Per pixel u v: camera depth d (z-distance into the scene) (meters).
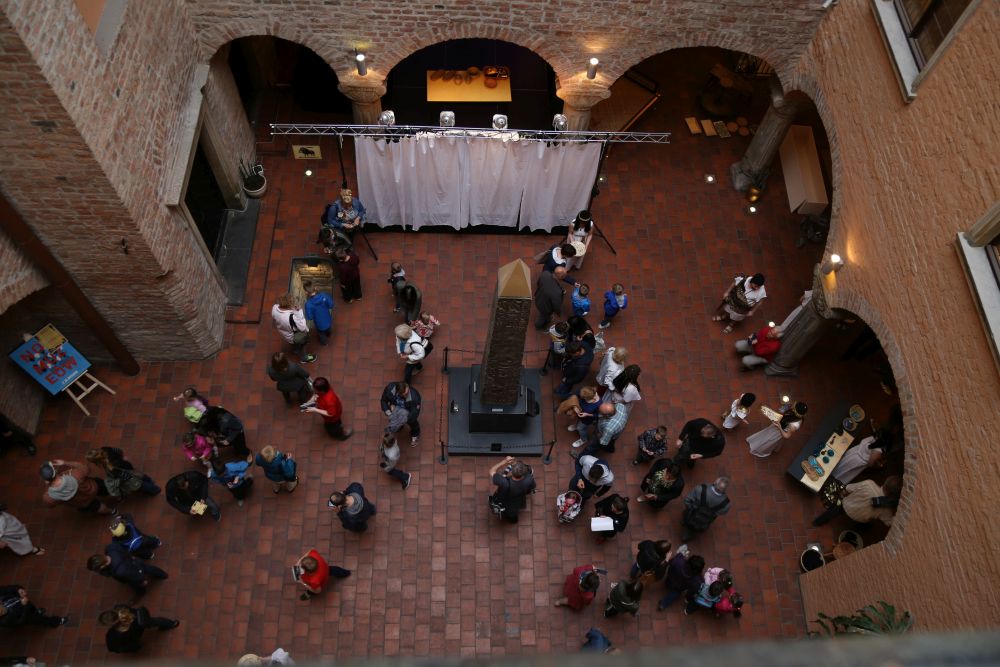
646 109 16.62
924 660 1.18
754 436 12.48
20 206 9.52
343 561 11.45
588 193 14.26
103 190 9.40
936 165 9.41
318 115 16.14
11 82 7.77
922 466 9.34
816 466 12.22
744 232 15.24
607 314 13.48
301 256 14.26
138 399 12.60
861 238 11.01
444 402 12.88
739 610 11.08
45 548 11.23
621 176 15.79
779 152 16.14
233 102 14.07
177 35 11.46
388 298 13.94
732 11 12.55
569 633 11.14
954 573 8.45
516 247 14.77
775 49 13.24
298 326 12.36
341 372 13.09
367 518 10.84
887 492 10.98
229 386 12.84
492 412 12.06
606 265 14.65
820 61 12.64
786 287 14.61
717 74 16.55
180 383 12.80
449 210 14.47
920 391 9.49
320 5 12.16
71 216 9.77
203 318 12.55
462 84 15.76
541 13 12.53
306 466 12.19
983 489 8.17
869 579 10.07
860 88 11.36
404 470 12.20
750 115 16.84
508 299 9.88
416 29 12.74
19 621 10.00
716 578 10.59
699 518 11.06
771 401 13.34
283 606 11.08
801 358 13.54
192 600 11.05
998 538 7.83
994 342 8.04
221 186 14.13
